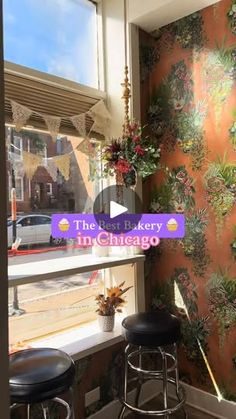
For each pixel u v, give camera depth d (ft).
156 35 7.60
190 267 7.15
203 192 6.92
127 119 6.97
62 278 6.80
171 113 7.39
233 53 6.44
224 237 6.64
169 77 7.41
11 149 5.85
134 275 7.27
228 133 6.54
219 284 6.73
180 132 7.25
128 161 6.74
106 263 6.40
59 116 6.44
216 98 6.70
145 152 6.76
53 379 4.03
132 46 7.25
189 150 7.11
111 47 7.45
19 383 3.93
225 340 6.66
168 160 7.45
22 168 6.02
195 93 7.00
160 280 7.66
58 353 4.73
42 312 6.44
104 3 7.54
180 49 7.22
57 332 6.68
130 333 5.68
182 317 7.29
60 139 6.60
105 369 6.76
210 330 6.87
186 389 7.20
